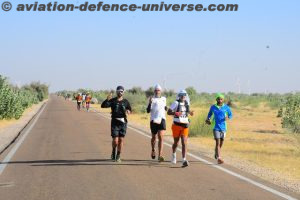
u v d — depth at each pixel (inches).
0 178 455.2
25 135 920.3
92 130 1050.1
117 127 564.1
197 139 932.6
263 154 709.9
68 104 3253.0
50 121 1371.8
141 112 2015.3
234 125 1363.2
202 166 543.8
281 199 372.8
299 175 524.7
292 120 1061.1
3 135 907.4
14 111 1407.5
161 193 389.4
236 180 455.2
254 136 1027.3
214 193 391.5
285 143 888.9
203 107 2522.1
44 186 416.2
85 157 606.2
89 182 435.2
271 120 1603.1
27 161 569.3
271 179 472.4
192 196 378.9
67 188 407.5
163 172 494.9
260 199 371.6
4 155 625.6
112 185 421.7
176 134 533.6
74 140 826.8
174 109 531.8
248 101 3016.7
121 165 539.5
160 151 558.9
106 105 560.7
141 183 431.8
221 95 559.8
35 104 3272.6
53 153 646.5
